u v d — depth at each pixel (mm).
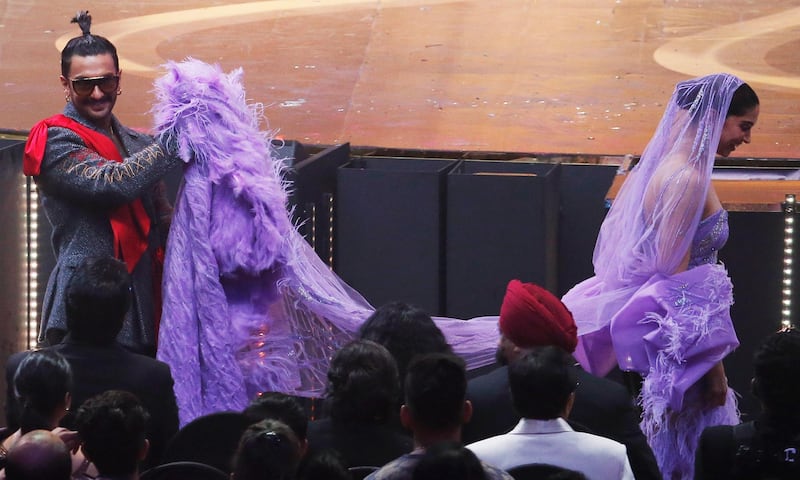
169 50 22547
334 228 15852
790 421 8242
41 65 21656
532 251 15586
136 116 19203
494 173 17000
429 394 7828
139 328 12031
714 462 8438
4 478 7137
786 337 8297
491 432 9172
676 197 11625
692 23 24250
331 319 12586
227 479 8469
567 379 8234
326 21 24594
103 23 24047
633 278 12008
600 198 17266
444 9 25297
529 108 20406
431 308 15680
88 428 7922
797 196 16703
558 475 7188
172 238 11953
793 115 19797
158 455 9930
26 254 14773
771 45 22906
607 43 23250
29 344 14773
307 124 19703
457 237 15742
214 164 11820
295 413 8633
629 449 9258
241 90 12227
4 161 14125
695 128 11781
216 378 11859
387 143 18938
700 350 11492
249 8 25438
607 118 19891
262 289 12211
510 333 9602
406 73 21953
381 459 8633
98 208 11844
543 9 25172
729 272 15656
